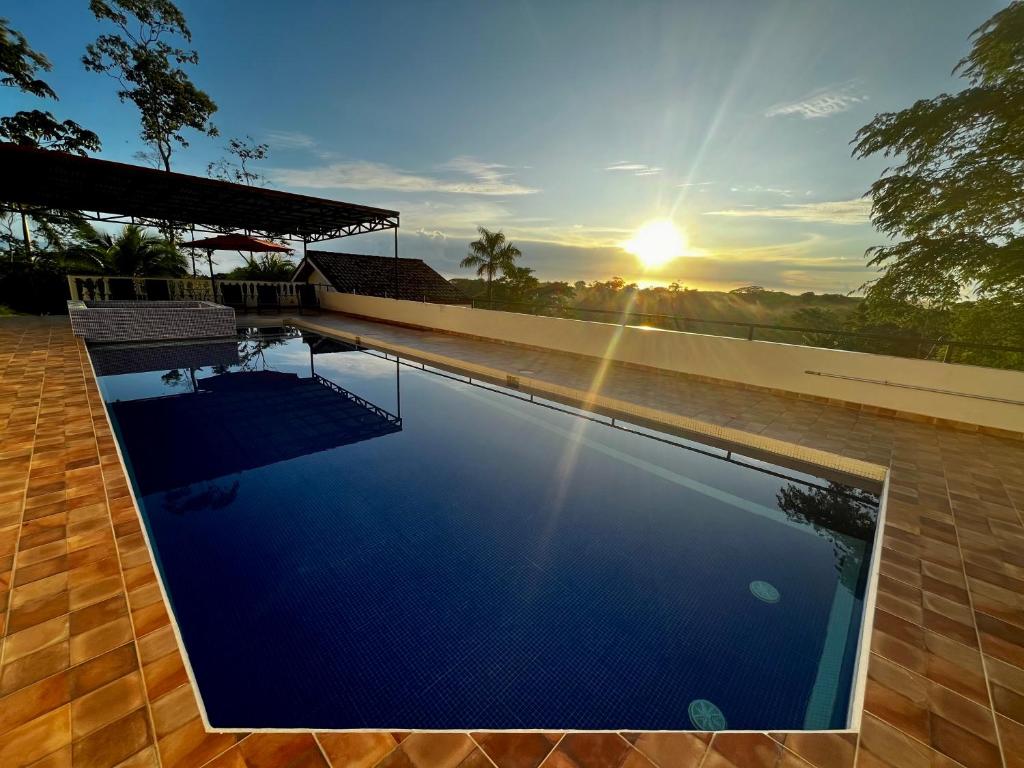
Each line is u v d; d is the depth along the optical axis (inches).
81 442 120.1
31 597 64.7
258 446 167.0
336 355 326.3
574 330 296.2
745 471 152.1
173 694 51.1
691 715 66.6
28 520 84.0
